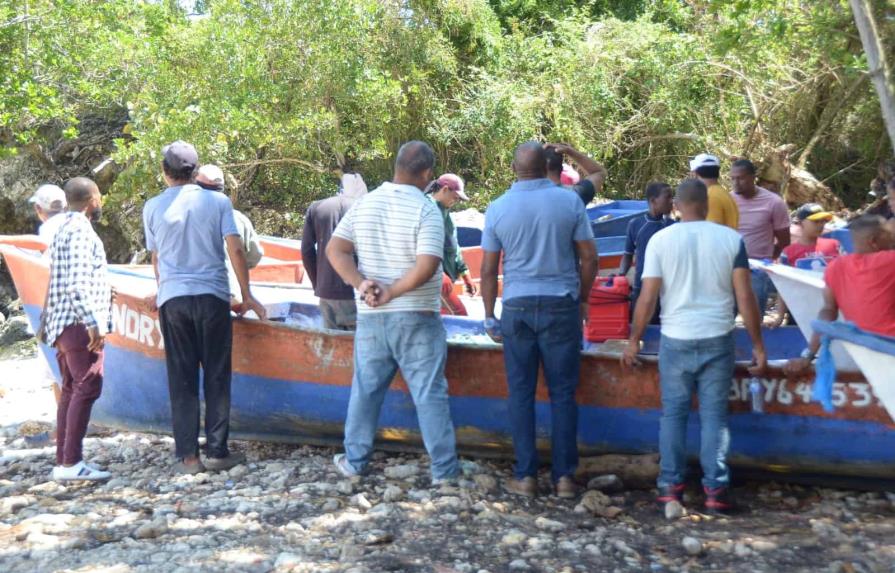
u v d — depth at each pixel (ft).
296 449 20.79
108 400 21.90
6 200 58.18
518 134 57.16
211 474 18.61
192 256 18.15
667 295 16.24
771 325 21.61
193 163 18.62
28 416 25.41
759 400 17.06
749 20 44.47
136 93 53.62
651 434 17.89
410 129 60.90
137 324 20.94
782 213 24.09
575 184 20.29
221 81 51.06
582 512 16.30
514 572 13.60
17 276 23.07
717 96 57.00
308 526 15.51
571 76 58.29
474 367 18.49
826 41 42.14
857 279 15.17
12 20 50.16
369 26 54.39
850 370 16.47
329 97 53.88
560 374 16.85
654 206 22.24
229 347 18.71
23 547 14.58
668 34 58.39
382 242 16.94
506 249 16.97
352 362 19.10
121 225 56.49
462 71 61.93
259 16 52.08
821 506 16.61
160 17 57.82
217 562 13.88
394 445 19.83
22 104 50.65
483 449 19.33
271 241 38.73
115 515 16.21
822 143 55.88
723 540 14.79
